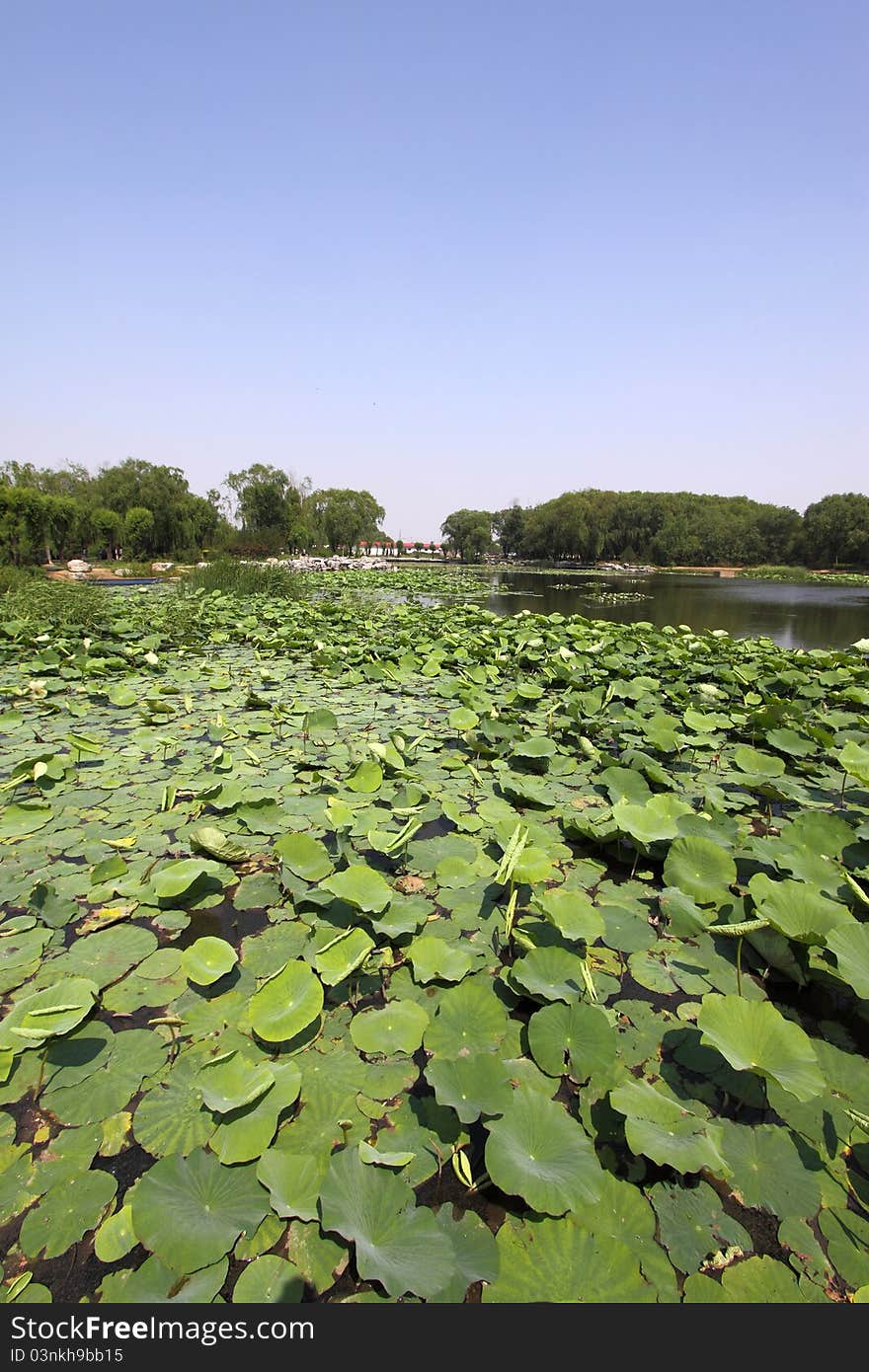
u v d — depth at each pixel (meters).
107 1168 1.59
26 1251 1.41
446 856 3.10
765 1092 1.82
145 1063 1.89
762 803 3.98
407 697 6.30
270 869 2.99
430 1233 1.36
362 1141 1.62
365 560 55.09
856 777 3.59
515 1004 2.18
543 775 4.21
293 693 6.36
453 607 13.77
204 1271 1.34
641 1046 1.99
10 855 3.07
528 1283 1.33
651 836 2.83
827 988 2.30
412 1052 1.96
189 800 3.71
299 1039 2.00
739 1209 1.52
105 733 4.94
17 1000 2.13
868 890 2.73
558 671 6.77
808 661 7.84
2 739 4.76
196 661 8.02
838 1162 1.63
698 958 2.42
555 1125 1.61
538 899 2.46
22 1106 1.75
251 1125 1.62
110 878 2.85
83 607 10.27
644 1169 1.61
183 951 2.40
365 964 2.34
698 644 8.89
